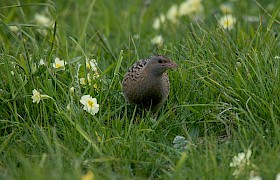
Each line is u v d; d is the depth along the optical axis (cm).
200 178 859
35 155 936
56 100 1063
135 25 1509
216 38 1205
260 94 1054
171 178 861
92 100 1029
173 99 1134
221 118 1044
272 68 1092
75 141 966
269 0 1571
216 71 1110
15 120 1059
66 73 1134
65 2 1677
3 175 870
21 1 1582
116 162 921
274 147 926
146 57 1257
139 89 1090
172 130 1035
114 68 1200
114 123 1027
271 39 1191
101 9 1591
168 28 1438
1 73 1114
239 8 1495
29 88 1094
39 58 1155
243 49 1171
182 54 1211
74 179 825
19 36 1312
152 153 952
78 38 1321
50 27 1298
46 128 1018
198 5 1488
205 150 945
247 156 874
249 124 987
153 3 1633
